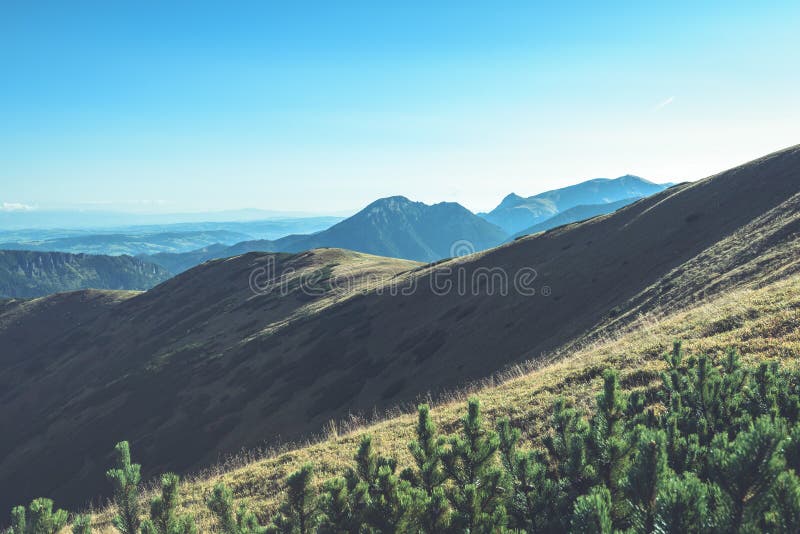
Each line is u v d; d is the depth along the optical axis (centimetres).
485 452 370
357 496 356
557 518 353
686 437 446
